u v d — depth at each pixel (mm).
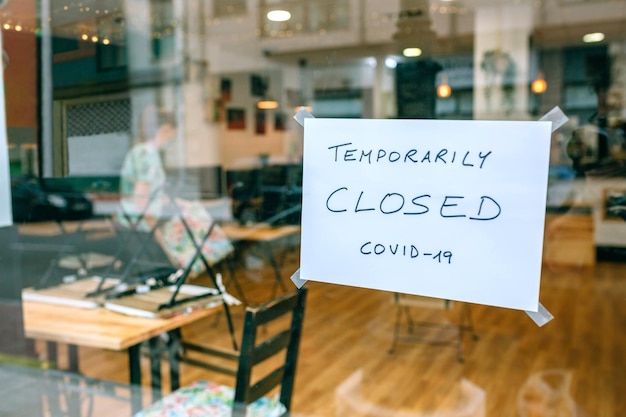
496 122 758
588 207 3014
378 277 853
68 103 2049
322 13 5008
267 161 5406
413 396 2459
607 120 4305
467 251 792
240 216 2793
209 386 1601
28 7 1541
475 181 777
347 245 869
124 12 2654
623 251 2951
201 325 1757
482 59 5867
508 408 2371
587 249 3049
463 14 5277
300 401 2359
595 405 2352
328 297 2920
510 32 5598
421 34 5602
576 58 5598
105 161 2510
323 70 3832
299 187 1078
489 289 786
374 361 2738
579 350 2855
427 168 801
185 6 4547
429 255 814
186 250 1954
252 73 6312
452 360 2770
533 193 751
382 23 5340
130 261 1845
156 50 4660
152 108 4551
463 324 3018
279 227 2402
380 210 838
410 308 2961
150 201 2287
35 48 1671
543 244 756
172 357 1810
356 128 839
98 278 1753
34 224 1576
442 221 801
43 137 1739
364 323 2961
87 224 1973
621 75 5344
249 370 1435
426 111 1062
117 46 3576
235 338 1671
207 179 4957
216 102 5934
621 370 2654
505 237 770
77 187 2037
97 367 1740
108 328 1414
